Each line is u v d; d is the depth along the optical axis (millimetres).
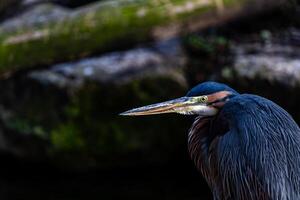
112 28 11492
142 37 11656
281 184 4480
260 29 13000
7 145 12016
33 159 11953
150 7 11633
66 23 11562
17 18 12656
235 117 4676
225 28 12938
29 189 11961
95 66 11680
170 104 5016
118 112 11578
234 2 12086
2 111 11945
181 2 11750
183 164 11906
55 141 11656
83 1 14125
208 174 5105
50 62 11703
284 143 4547
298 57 11750
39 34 11453
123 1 11859
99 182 11867
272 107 4648
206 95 4922
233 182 4664
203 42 11992
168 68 11602
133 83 11445
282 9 13133
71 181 11945
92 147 11695
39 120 11750
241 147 4594
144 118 11547
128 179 11875
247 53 11969
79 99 11539
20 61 11461
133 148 11695
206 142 5039
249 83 11180
